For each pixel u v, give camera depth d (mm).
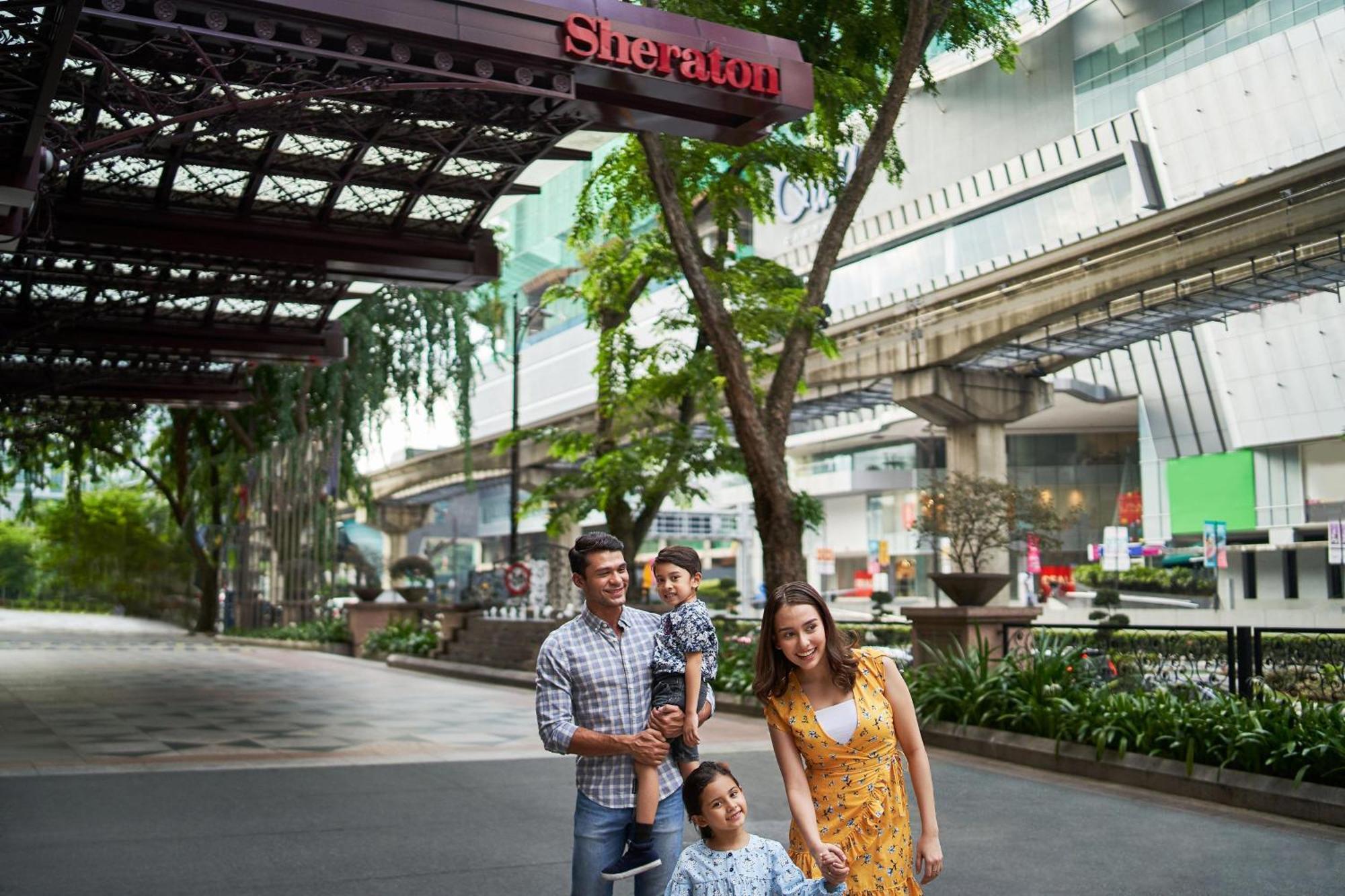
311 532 36094
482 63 10656
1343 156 33688
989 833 8344
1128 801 9594
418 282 17500
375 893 6465
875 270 71625
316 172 14984
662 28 11156
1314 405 52969
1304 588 53594
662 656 4371
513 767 10930
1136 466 77000
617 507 23656
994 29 16953
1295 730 9570
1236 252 37375
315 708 16672
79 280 18484
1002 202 63062
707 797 3650
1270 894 6730
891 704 4230
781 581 15055
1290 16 50844
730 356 15242
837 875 3680
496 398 109062
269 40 9758
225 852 7371
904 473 80812
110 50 10523
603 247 21391
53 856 7164
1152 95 53000
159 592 61969
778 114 11883
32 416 30641
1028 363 53000
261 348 22500
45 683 20625
